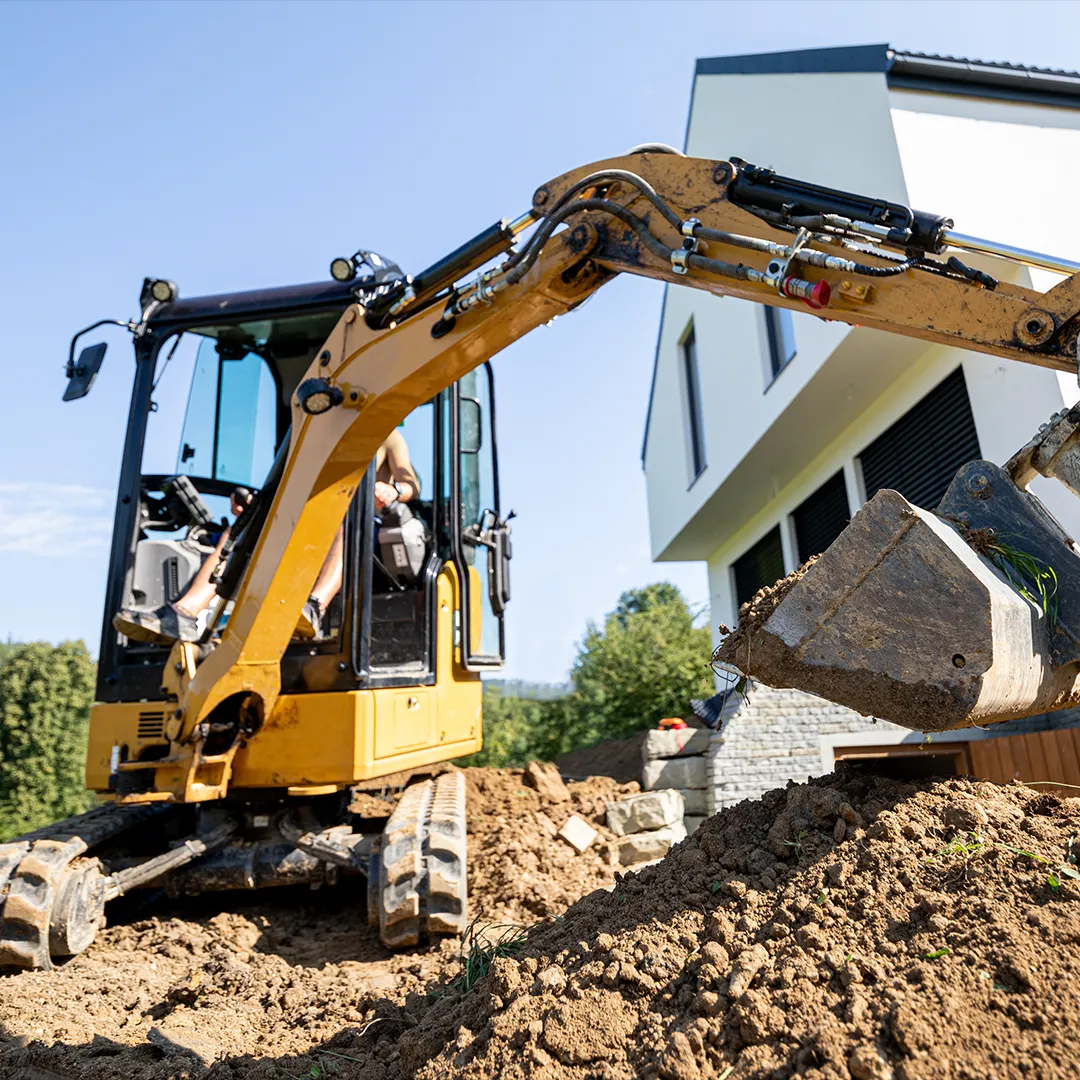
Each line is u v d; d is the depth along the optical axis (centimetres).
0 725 2970
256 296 632
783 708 821
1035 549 272
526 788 872
